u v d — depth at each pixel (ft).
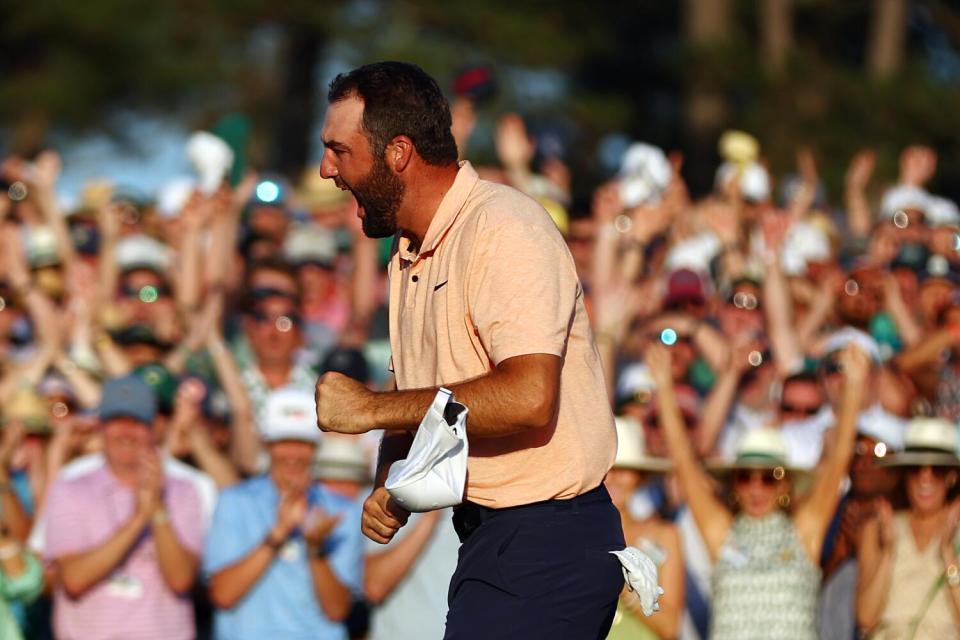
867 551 85.35
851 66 291.58
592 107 288.71
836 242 128.36
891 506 86.28
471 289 54.13
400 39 274.16
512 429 52.85
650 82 317.01
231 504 86.12
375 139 55.06
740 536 85.87
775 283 106.73
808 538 85.56
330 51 301.02
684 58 266.77
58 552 85.20
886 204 128.26
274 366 97.71
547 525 54.75
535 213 54.80
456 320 54.70
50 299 108.47
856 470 86.43
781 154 251.60
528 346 52.75
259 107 302.45
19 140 299.38
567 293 54.08
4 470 88.38
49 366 100.12
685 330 102.78
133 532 84.38
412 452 53.06
